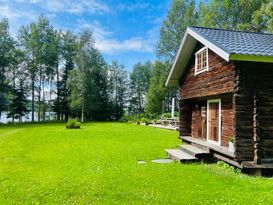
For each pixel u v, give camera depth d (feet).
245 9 90.99
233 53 24.76
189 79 41.70
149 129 85.56
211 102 37.68
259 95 26.94
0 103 128.88
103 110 170.09
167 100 159.12
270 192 20.08
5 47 132.67
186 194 19.65
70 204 17.87
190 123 46.88
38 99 156.56
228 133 32.17
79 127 89.76
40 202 18.31
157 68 146.10
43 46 145.38
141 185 21.90
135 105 204.95
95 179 23.81
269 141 27.37
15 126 106.22
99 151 40.65
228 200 18.38
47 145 47.62
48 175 25.73
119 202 18.13
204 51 35.53
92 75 148.25
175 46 118.42
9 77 141.59
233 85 27.17
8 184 22.56
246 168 26.05
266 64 27.12
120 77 198.90
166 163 31.94
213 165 30.86
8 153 39.17
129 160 33.63
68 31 163.53
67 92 157.99
